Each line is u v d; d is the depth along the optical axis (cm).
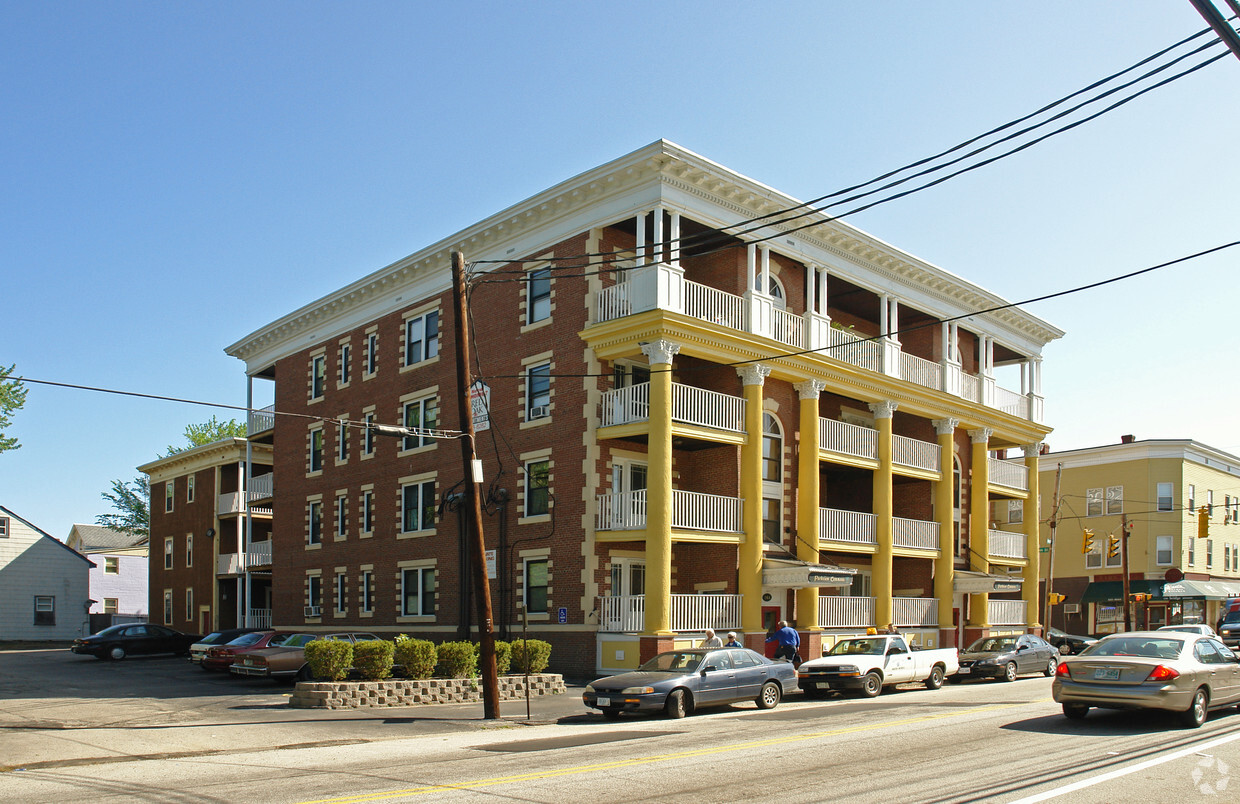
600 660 2794
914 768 1260
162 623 5584
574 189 2994
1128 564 5191
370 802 1051
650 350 2786
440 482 3481
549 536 2978
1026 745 1448
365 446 3928
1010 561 4194
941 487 3794
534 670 2534
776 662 2222
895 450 3622
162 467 5756
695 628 2786
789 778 1194
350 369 4075
